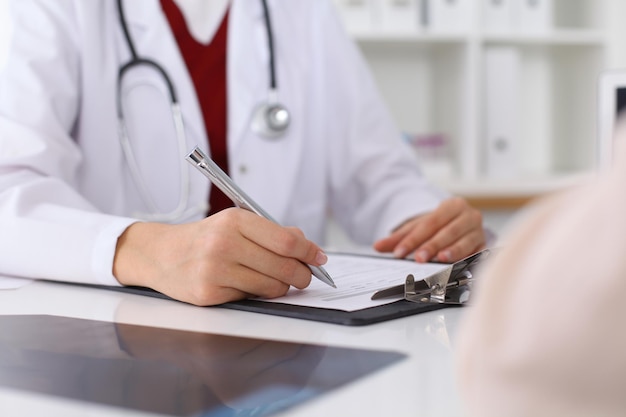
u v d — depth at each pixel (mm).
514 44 2557
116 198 1192
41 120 1040
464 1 2355
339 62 1385
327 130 1382
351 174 1367
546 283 185
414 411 336
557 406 187
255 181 1263
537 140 2711
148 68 1218
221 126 1253
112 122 1184
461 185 2197
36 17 1130
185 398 372
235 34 1292
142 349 490
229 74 1271
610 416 183
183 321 587
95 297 714
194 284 649
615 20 2473
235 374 418
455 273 668
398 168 1352
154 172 1209
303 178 1365
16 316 618
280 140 1291
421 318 580
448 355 448
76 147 1114
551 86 2705
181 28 1263
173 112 1210
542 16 2436
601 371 181
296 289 708
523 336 188
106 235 761
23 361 461
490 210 2236
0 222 814
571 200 189
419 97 2605
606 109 1048
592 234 178
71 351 487
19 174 950
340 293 677
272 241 646
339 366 427
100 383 405
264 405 355
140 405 361
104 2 1240
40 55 1094
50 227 792
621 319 176
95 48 1171
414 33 2303
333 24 1404
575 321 180
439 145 2393
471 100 2346
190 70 1261
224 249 644
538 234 193
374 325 556
